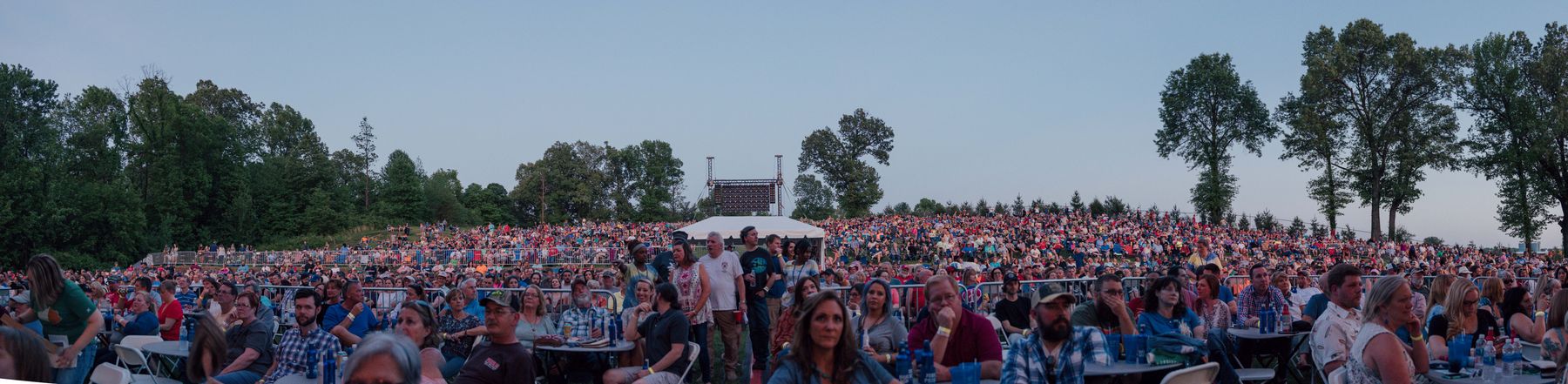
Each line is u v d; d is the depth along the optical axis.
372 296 15.62
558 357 9.88
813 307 4.93
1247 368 8.70
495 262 51.75
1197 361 7.34
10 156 62.50
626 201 128.75
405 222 103.44
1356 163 64.69
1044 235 51.53
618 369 9.06
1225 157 69.88
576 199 121.81
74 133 78.31
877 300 7.73
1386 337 5.38
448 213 111.25
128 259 67.88
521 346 7.27
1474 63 61.31
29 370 4.30
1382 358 5.32
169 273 28.88
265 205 93.12
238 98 119.94
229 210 84.81
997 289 15.24
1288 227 66.19
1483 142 61.69
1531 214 61.00
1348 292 6.47
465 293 12.02
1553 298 7.70
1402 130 63.47
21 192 62.25
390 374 4.13
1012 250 48.69
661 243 53.81
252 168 95.31
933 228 57.09
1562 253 56.38
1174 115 70.69
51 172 65.44
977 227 56.62
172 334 11.39
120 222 67.50
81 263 62.75
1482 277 22.73
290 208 93.50
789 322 8.36
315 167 102.06
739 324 11.20
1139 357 7.35
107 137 78.94
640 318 9.95
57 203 64.56
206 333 7.54
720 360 12.83
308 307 8.10
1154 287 8.27
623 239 60.69
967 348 6.85
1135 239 51.19
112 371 7.17
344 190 104.31
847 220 72.12
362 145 118.56
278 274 21.89
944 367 6.48
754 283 11.45
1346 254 47.69
